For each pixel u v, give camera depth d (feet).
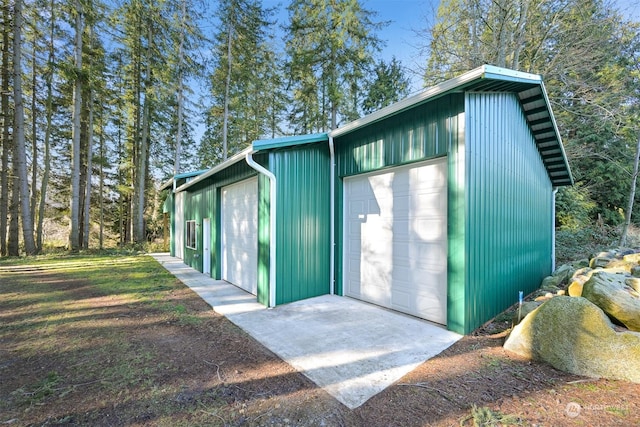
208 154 69.82
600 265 17.04
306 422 6.98
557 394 7.87
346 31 43.75
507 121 15.64
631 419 6.79
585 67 29.53
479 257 12.91
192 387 8.47
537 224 19.90
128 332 12.86
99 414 7.24
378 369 9.43
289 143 16.24
